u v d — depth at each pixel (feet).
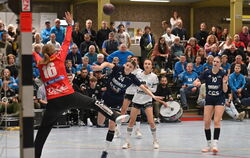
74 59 46.55
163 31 69.77
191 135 35.99
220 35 59.26
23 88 15.15
